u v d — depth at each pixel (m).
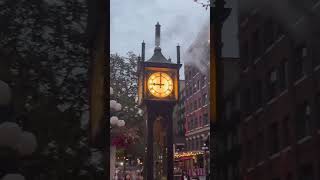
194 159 35.94
